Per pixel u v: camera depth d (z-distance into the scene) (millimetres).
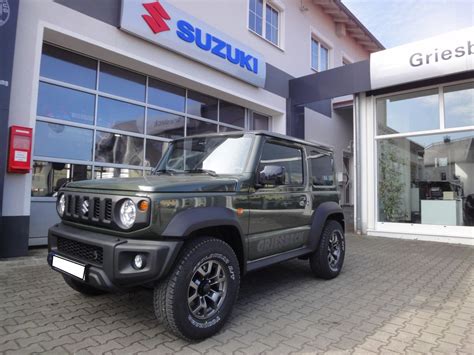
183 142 4395
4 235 5121
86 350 2635
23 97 5309
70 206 3240
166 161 4387
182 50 7508
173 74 7504
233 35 9211
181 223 2762
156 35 6977
